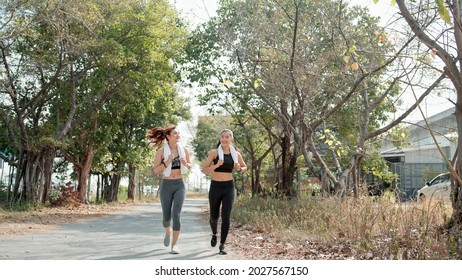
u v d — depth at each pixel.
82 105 24.81
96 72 23.34
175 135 8.01
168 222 8.05
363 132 16.70
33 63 20.00
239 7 18.19
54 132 23.38
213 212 8.23
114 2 20.91
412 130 25.58
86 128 27.27
